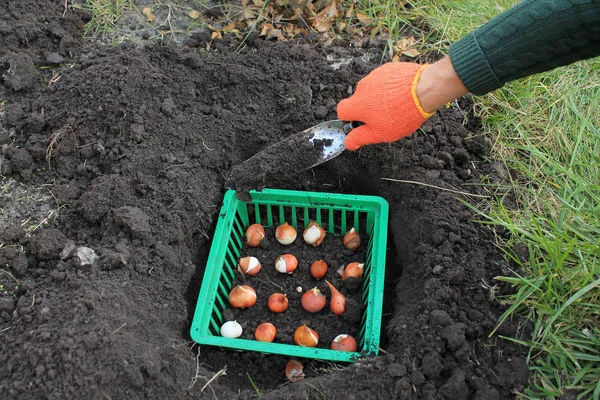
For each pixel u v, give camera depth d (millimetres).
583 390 883
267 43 1227
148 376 899
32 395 866
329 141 1045
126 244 1006
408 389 896
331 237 1137
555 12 774
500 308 958
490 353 922
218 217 1098
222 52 1229
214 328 1028
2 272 987
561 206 1034
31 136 1114
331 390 902
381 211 1071
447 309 945
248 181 1064
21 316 931
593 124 1122
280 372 1002
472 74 849
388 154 1101
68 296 945
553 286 952
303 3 1259
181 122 1128
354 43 1246
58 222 1054
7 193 1083
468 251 999
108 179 1060
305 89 1158
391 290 1070
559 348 911
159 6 1306
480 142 1112
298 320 1054
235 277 1099
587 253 963
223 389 942
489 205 1048
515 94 1158
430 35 1263
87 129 1113
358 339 1015
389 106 935
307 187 1151
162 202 1058
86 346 882
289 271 1085
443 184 1062
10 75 1165
